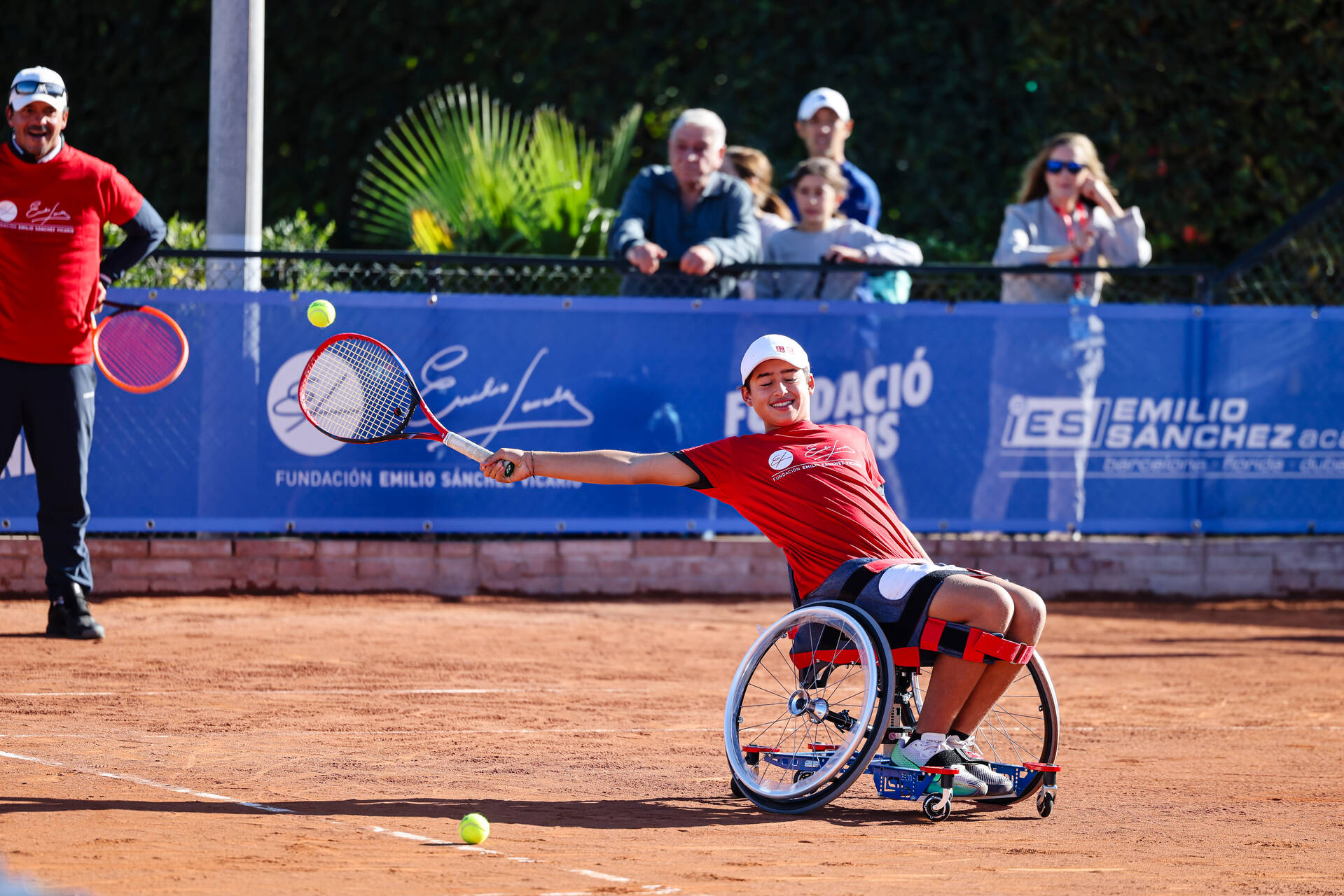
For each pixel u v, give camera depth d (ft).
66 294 93.45
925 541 127.24
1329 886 49.19
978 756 62.59
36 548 115.55
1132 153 177.88
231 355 117.50
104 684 82.38
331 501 119.03
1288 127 177.88
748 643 104.47
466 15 185.06
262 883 45.39
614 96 187.52
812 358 123.75
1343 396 130.82
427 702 80.79
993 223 181.88
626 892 45.73
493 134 157.99
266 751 67.46
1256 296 137.59
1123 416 127.95
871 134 185.47
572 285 132.16
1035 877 49.49
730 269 121.70
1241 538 133.49
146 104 187.52
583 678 89.40
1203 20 175.94
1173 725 80.48
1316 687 93.09
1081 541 130.11
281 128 187.83
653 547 124.77
